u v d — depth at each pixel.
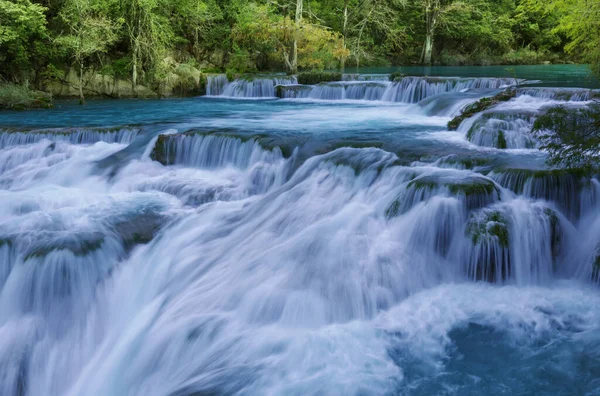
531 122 10.95
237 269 6.96
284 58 29.89
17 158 12.44
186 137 11.68
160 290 7.10
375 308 6.10
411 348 5.37
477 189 7.20
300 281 6.43
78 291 7.27
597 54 19.94
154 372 5.73
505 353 5.24
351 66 38.53
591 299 6.24
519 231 6.80
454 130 13.05
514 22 41.59
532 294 6.39
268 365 5.16
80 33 21.25
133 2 22.75
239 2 30.62
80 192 10.39
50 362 6.70
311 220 7.97
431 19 41.38
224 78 24.88
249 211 8.84
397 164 9.28
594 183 7.50
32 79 22.45
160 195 10.09
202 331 5.84
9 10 19.62
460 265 6.82
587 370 4.95
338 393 4.70
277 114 17.14
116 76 23.38
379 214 7.80
